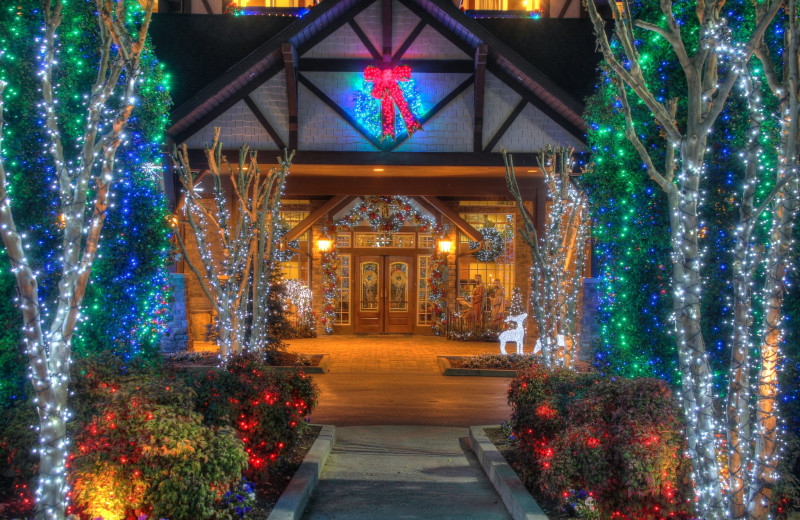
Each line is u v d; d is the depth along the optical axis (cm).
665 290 677
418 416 1047
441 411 1084
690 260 417
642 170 698
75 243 437
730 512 409
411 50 1641
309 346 1953
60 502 423
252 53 1541
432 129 1639
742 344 416
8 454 566
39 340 422
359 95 1630
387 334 2269
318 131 1628
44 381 421
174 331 1712
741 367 416
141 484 489
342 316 2269
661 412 510
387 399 1177
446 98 1634
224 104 1609
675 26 418
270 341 1483
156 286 820
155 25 1800
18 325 634
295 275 2214
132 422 501
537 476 636
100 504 485
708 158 638
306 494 629
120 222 756
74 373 614
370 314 2272
